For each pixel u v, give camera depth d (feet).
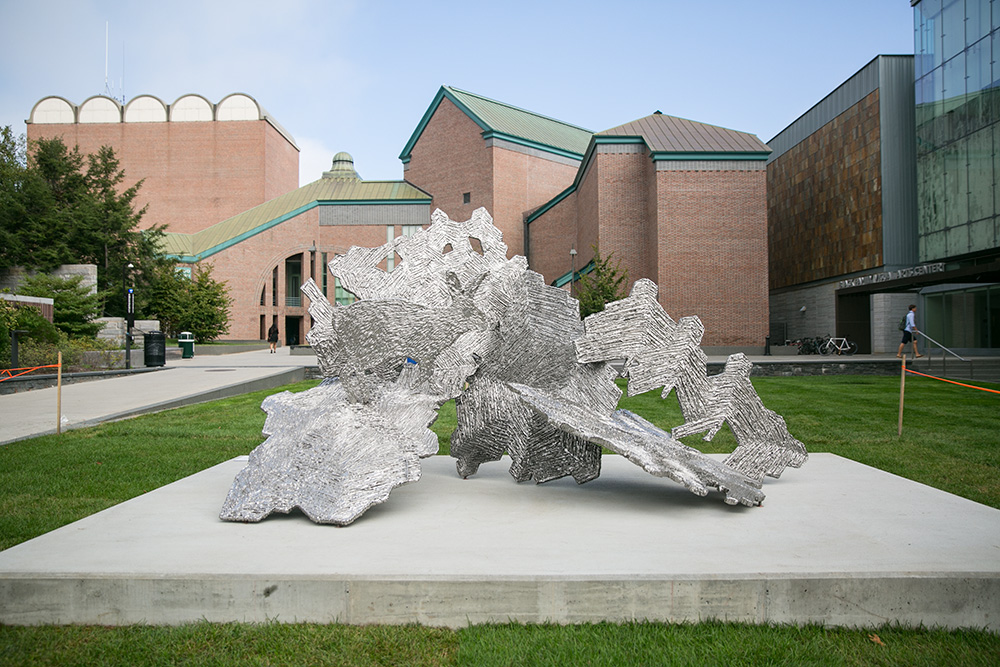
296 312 187.62
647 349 21.12
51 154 131.44
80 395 54.60
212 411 46.57
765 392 58.03
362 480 17.80
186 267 171.22
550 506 19.11
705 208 113.19
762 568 14.06
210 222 216.74
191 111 217.97
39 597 13.73
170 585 13.66
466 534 16.44
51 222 120.47
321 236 182.80
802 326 150.71
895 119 119.85
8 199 118.21
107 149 139.64
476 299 21.40
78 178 133.59
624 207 121.49
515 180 167.32
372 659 12.36
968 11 102.27
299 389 62.59
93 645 12.83
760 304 112.68
